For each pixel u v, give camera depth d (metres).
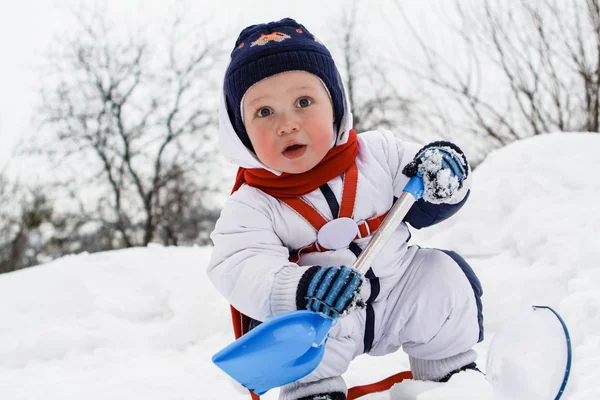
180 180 16.42
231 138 1.94
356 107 14.02
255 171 1.92
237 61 1.84
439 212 1.91
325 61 1.85
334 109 1.90
